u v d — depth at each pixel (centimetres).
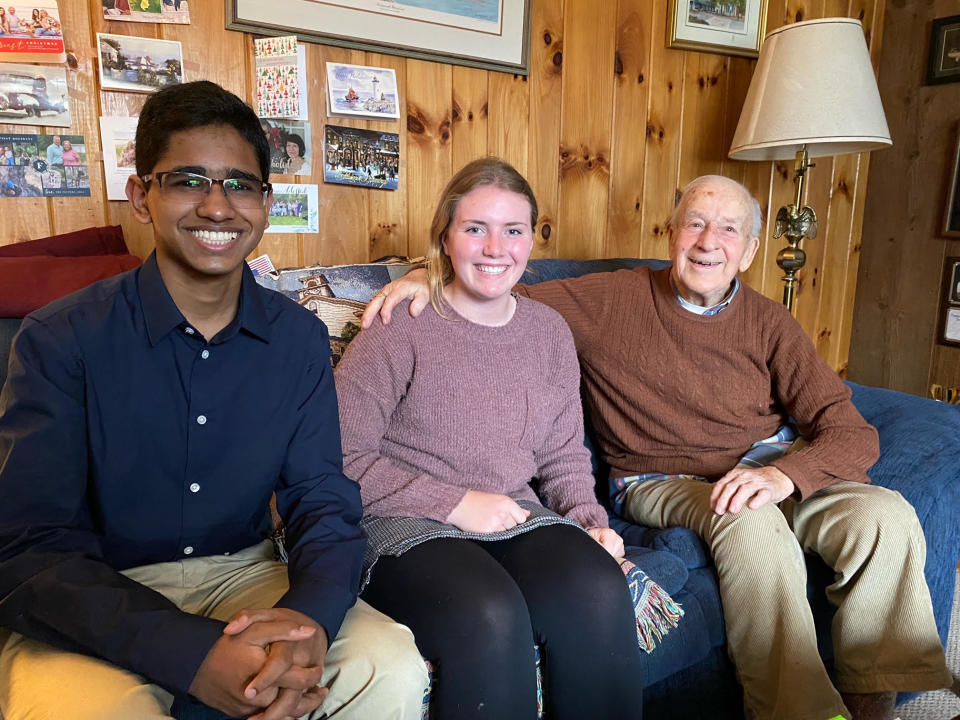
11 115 154
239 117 101
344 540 108
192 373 105
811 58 217
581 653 114
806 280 301
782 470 148
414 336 133
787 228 246
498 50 213
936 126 282
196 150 96
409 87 202
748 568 137
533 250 233
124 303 104
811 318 307
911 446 167
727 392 167
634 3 237
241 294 110
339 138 193
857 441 156
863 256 314
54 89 158
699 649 136
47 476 96
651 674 127
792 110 219
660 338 169
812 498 153
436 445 133
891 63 296
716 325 168
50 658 88
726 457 168
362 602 109
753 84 233
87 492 104
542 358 143
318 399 116
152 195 98
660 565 138
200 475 107
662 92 249
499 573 114
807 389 166
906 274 298
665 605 129
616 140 243
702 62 255
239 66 178
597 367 172
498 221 128
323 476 114
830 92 216
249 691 81
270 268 161
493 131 219
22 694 84
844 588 146
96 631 86
